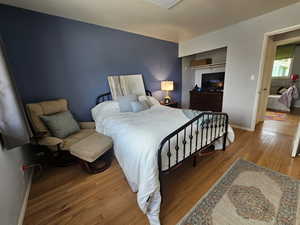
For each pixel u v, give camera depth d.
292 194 1.42
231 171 1.81
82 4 2.05
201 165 1.97
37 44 2.24
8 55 2.04
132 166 1.38
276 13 2.43
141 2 2.03
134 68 3.48
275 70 5.47
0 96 1.08
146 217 1.25
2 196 1.02
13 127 1.14
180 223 1.18
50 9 2.16
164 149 1.31
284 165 1.90
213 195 1.45
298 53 4.92
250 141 2.64
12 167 1.28
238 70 3.12
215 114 1.90
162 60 4.04
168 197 1.45
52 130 1.97
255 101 2.97
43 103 2.12
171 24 2.88
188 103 5.15
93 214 1.29
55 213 1.31
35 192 1.56
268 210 1.26
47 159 2.02
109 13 2.34
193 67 4.88
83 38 2.67
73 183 1.70
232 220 1.19
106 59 3.01
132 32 3.29
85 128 2.51
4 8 1.96
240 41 2.97
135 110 2.57
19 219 1.20
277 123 3.61
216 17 2.63
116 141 1.79
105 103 2.77
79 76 2.72
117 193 1.53
